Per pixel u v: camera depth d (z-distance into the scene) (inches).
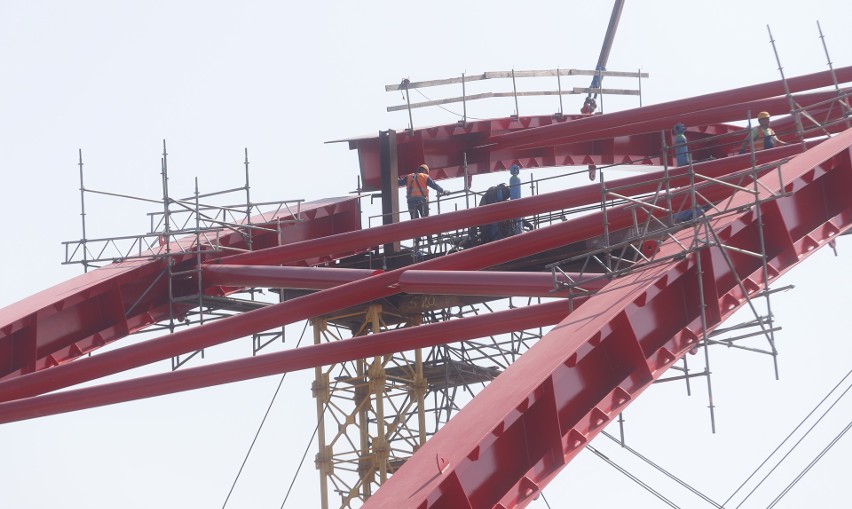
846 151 4539.9
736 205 4436.5
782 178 4389.8
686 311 4153.5
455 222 5349.4
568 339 3897.6
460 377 5762.8
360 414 5748.0
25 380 5083.7
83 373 5068.9
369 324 5940.0
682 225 4141.2
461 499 3356.3
